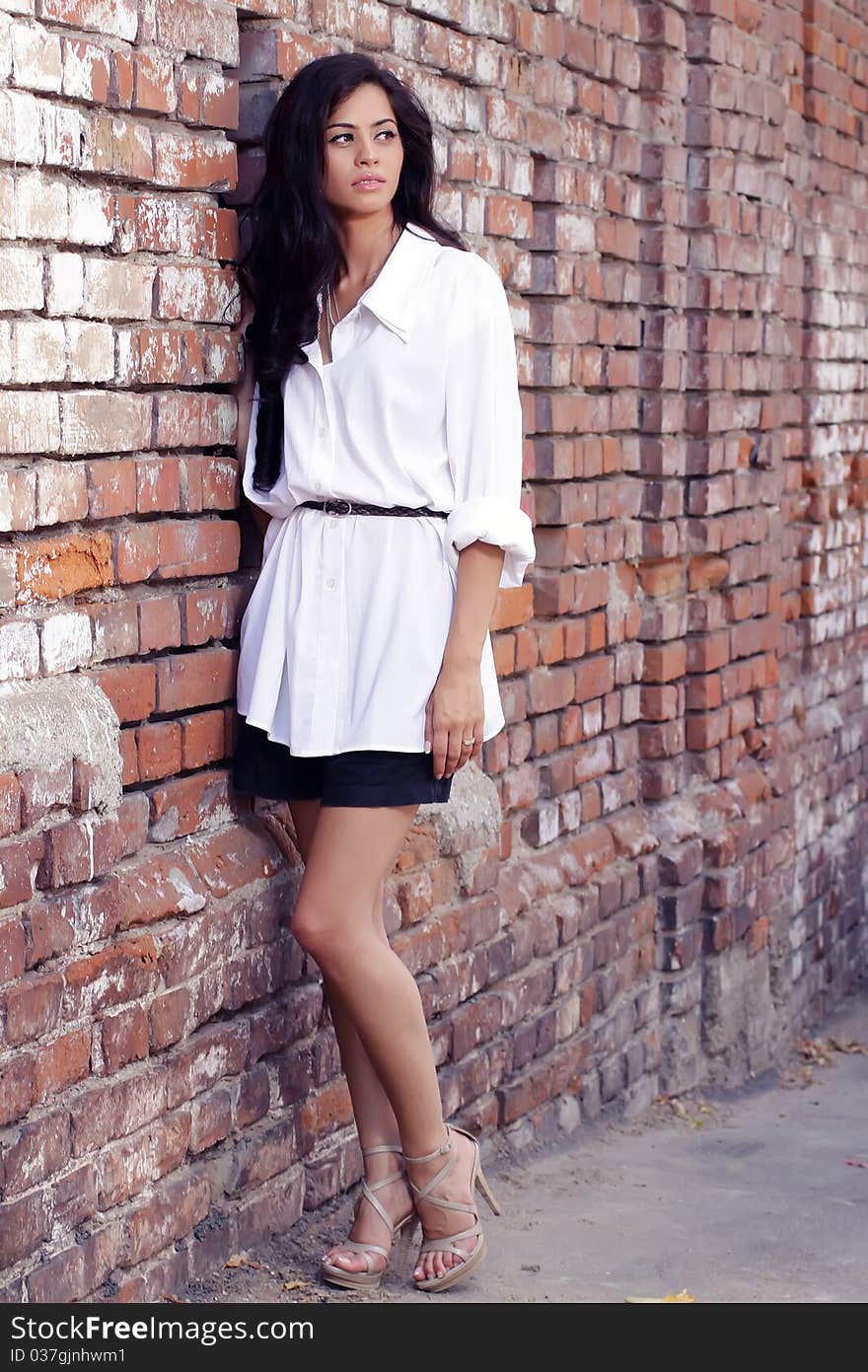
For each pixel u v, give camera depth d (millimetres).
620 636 4398
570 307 4035
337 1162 3293
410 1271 3096
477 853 3697
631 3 4316
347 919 2850
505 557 2875
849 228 5914
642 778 4582
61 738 2496
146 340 2688
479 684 2816
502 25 3693
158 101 2678
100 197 2568
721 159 4586
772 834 5148
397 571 2811
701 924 4727
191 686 2879
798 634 5645
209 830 2982
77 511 2557
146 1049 2721
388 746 2773
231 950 2951
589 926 4195
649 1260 3293
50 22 2447
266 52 2977
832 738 5949
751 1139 4332
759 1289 3145
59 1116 2521
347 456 2840
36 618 2508
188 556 2846
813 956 5699
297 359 2855
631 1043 4457
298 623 2836
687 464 4613
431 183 2945
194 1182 2873
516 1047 3871
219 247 2887
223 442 2922
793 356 5473
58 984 2506
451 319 2807
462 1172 3029
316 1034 3244
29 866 2453
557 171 3955
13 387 2412
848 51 5812
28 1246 2471
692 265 4555
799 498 5625
